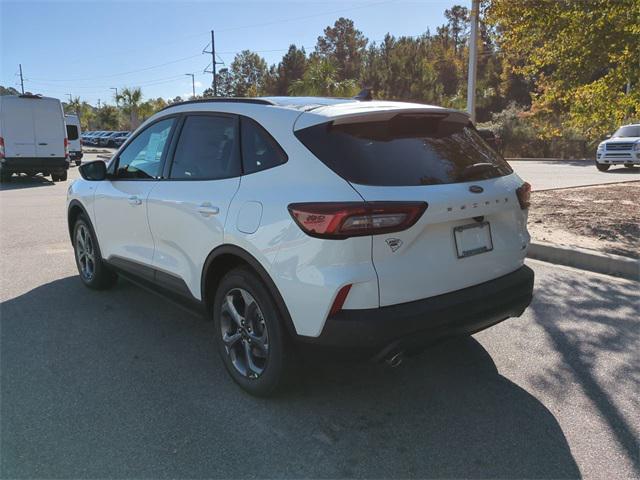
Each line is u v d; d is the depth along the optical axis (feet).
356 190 9.27
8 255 23.15
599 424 10.27
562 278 19.19
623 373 12.19
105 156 105.29
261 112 11.32
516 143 107.04
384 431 10.10
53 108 57.93
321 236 9.25
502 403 11.05
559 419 10.46
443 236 10.05
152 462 9.17
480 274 10.74
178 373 12.42
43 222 31.30
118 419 10.47
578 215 28.78
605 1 23.89
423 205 9.49
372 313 9.29
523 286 11.52
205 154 12.50
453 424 10.32
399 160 10.03
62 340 14.23
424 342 9.80
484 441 9.77
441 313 9.82
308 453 9.44
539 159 99.66
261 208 10.34
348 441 9.80
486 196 10.52
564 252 21.17
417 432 10.07
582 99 27.48
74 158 90.99
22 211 35.73
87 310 16.46
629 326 14.78
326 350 9.62
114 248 16.01
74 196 18.06
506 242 11.33
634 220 26.99
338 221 9.09
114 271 16.85
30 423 10.30
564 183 47.21
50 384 11.84
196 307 12.78
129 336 14.52
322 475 8.86
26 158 56.85
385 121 10.48
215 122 12.46
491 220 10.99
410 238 9.50
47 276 20.01
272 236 10.02
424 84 138.92
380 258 9.30
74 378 12.14
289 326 10.03
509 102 146.92
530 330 14.64
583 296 17.22
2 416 10.54
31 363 12.87
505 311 11.05
